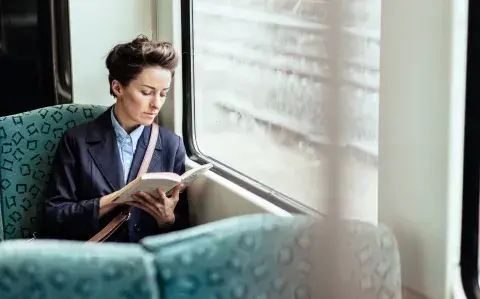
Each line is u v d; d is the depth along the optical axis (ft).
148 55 6.40
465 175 4.46
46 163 7.14
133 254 3.96
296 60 5.26
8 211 7.04
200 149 7.57
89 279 3.85
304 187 4.91
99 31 7.79
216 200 6.70
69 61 7.72
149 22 7.96
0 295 3.81
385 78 4.74
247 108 6.51
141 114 6.55
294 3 5.29
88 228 6.39
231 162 6.93
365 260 4.42
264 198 5.99
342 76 4.37
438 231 4.52
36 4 7.54
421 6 4.42
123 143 6.70
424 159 4.55
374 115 4.80
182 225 7.00
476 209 4.47
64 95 7.80
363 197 4.66
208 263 4.08
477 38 4.27
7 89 7.68
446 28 4.28
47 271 3.82
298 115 5.16
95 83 7.88
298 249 4.28
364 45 4.58
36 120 7.16
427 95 4.47
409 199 4.70
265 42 6.04
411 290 4.79
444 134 4.40
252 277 4.17
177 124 7.61
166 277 3.98
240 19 6.55
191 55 7.52
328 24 4.34
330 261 4.34
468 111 4.37
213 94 7.22
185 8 7.43
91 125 6.75
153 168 6.75
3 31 7.50
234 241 4.16
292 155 5.37
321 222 4.35
